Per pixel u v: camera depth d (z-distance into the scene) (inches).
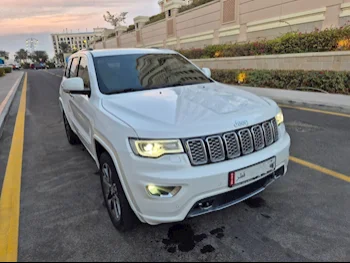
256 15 548.4
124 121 93.3
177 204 85.8
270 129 104.3
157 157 84.8
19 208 122.8
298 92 354.9
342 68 352.2
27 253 94.6
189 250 94.2
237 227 104.9
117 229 105.4
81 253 94.0
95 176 152.9
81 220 112.6
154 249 95.2
